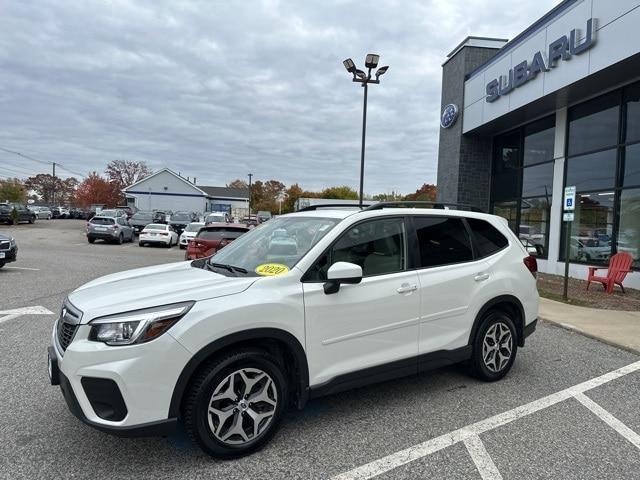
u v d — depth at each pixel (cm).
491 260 461
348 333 355
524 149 1532
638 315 782
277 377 324
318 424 363
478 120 1569
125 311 287
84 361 277
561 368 512
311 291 339
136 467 297
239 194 8025
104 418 279
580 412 394
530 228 1501
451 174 1783
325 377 345
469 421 373
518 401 415
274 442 333
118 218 2667
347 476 292
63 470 292
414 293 392
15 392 411
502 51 1409
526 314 485
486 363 455
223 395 303
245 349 313
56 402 391
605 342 620
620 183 1121
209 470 295
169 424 284
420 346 398
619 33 958
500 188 1673
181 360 285
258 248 403
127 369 274
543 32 1206
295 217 435
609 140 1158
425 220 429
